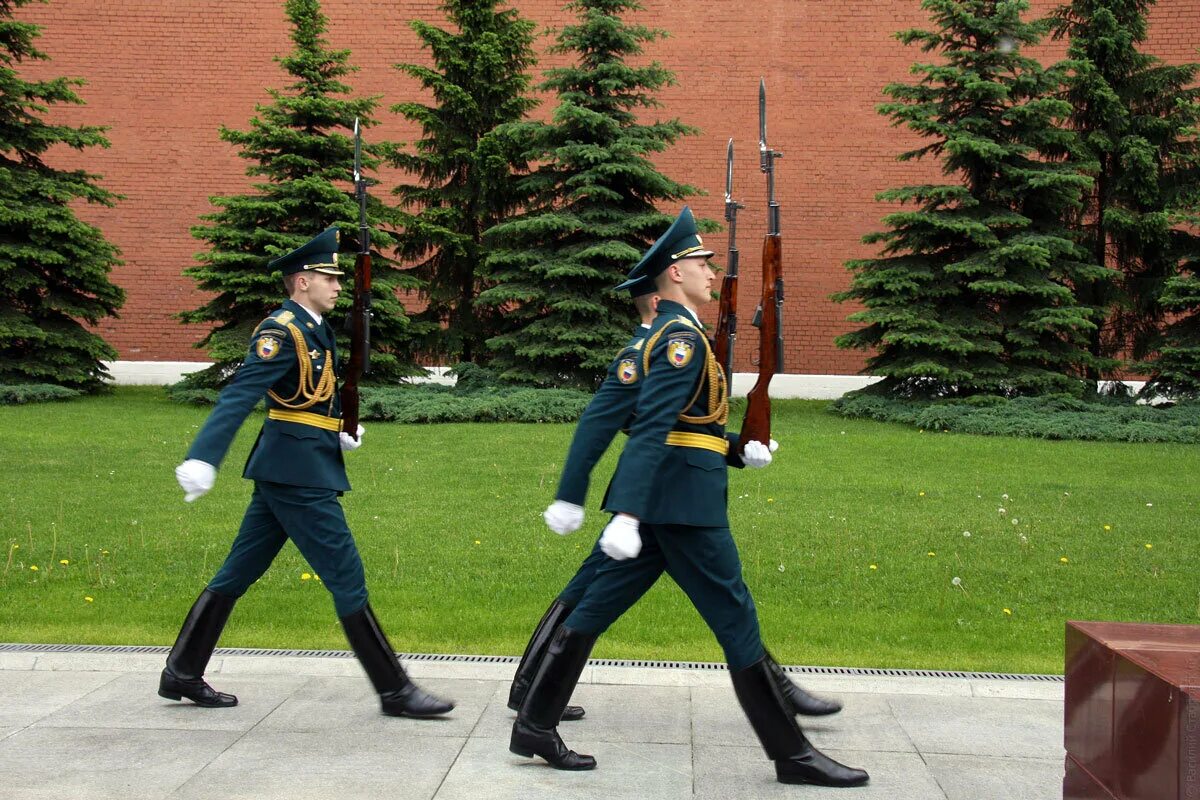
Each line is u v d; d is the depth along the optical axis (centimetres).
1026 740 420
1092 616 604
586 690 479
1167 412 1384
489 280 1653
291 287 446
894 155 1883
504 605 614
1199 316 1525
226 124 1945
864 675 493
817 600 629
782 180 1900
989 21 1484
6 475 953
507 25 1661
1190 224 1585
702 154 1911
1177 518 847
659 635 559
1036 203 1524
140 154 1945
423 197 1661
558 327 1491
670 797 361
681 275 380
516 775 378
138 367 1942
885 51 1881
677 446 368
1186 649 287
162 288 1952
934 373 1452
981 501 909
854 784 370
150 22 1942
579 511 366
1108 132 1616
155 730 416
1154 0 1631
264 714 437
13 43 1583
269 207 1483
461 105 1623
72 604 596
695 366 362
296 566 682
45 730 416
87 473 973
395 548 727
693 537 366
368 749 400
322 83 1565
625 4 1540
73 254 1562
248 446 1144
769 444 394
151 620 574
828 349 1905
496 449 1145
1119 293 1617
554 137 1541
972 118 1487
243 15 1944
